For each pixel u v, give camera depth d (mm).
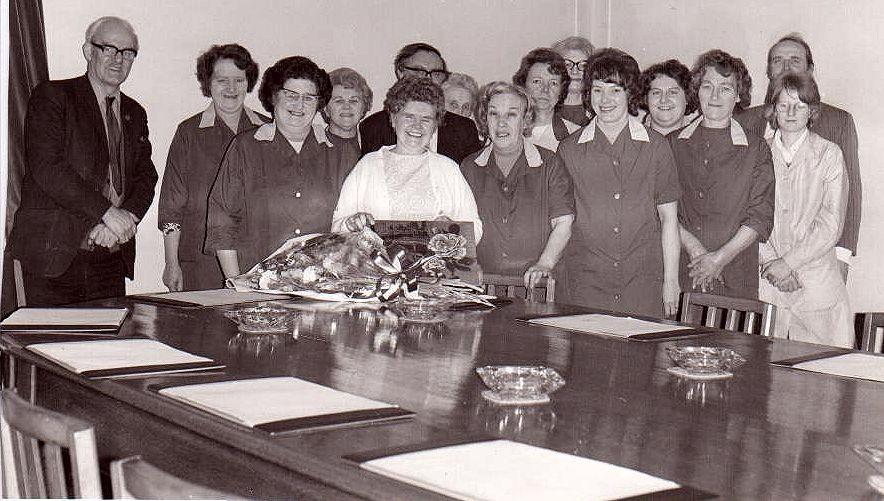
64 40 4543
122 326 2807
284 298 3508
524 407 1915
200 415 1754
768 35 5188
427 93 4043
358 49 5457
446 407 1896
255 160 4465
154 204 4855
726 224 5176
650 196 4934
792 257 5074
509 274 4871
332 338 2688
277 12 5145
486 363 2375
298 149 4539
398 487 1344
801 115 5031
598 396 2037
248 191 4457
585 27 6215
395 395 1993
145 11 4738
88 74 4590
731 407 1952
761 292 5164
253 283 3451
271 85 4492
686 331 2889
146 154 4738
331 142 4680
